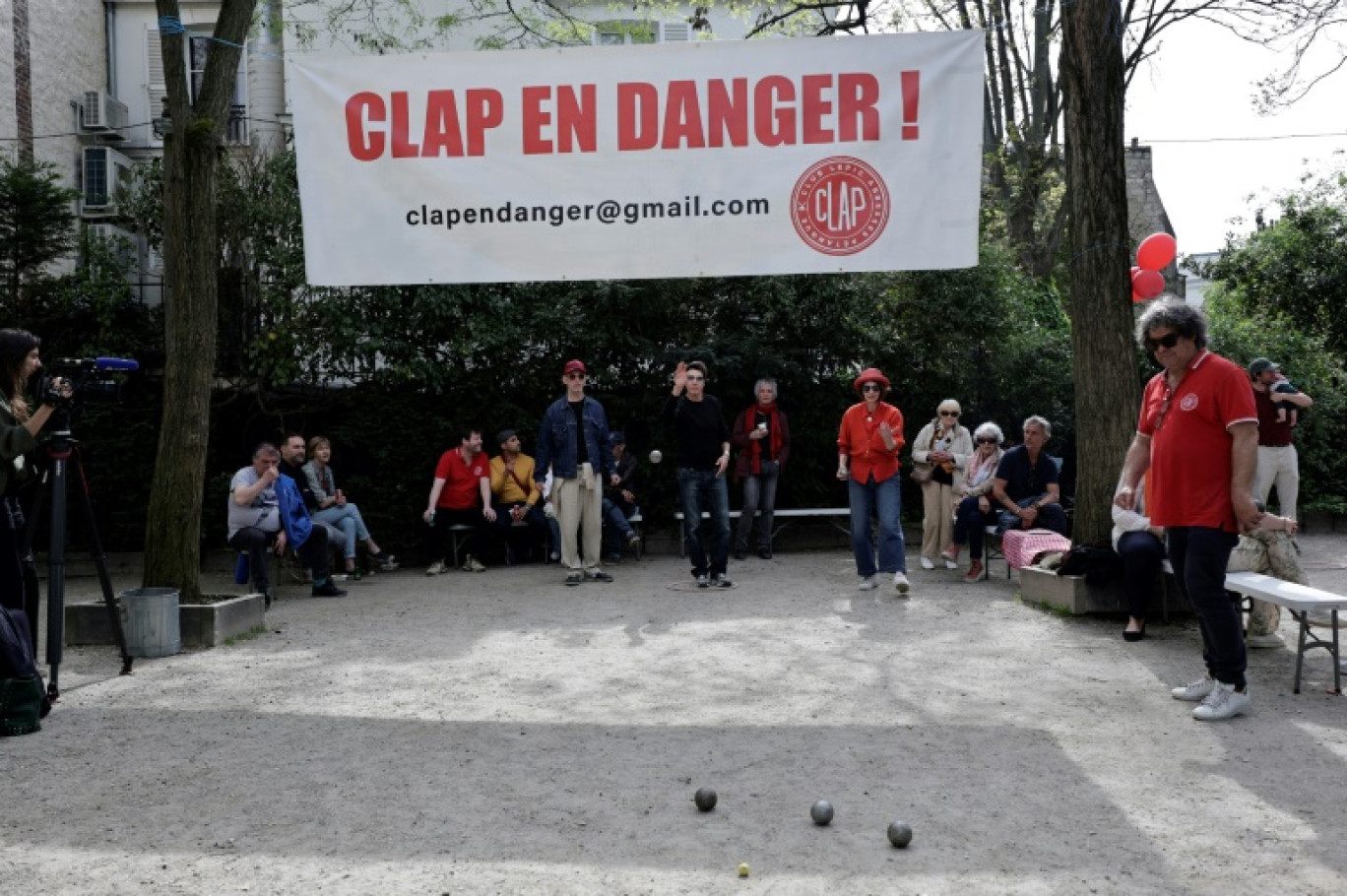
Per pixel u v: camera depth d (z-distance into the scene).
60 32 20.45
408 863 4.28
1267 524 5.99
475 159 8.27
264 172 15.01
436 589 11.92
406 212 8.30
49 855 4.41
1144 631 8.49
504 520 13.55
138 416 14.55
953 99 8.12
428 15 20.28
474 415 14.54
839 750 5.69
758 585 11.59
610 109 8.21
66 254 15.26
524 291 15.00
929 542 12.58
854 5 13.11
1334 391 16.42
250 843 4.51
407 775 5.38
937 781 5.19
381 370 14.48
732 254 8.22
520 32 19.95
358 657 8.23
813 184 8.17
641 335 15.52
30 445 6.52
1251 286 21.92
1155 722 6.14
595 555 12.16
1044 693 6.80
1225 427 6.05
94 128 20.98
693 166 8.20
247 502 10.78
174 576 8.89
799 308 15.40
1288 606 6.59
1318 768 5.29
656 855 4.32
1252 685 6.91
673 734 6.05
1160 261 11.88
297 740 6.00
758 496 14.12
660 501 14.91
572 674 7.53
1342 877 4.04
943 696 6.77
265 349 14.30
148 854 4.41
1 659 6.13
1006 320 16.02
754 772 5.36
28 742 6.00
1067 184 9.85
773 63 8.13
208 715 6.56
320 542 11.51
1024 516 11.38
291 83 8.28
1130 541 8.26
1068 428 15.78
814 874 4.12
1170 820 4.63
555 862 4.27
